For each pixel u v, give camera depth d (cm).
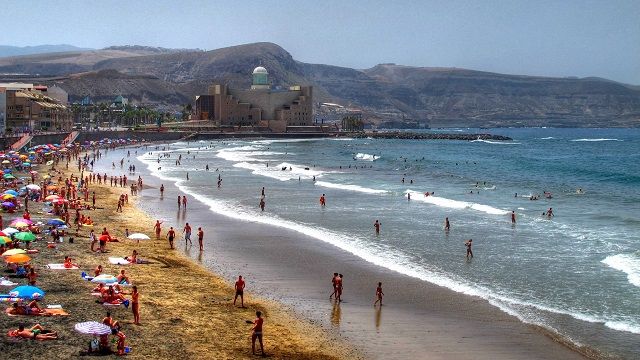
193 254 5469
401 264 5138
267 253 5541
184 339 3278
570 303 4094
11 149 14900
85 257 4912
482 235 6347
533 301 4147
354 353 3262
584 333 3566
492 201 9238
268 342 3356
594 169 15850
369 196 9438
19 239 4850
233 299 4109
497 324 3719
